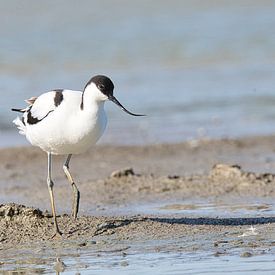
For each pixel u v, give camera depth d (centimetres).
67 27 2884
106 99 1015
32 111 1052
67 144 1038
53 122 1020
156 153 1677
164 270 884
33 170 1553
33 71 2412
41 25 2870
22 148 1738
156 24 2989
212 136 1817
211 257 928
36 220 1070
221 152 1664
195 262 911
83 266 907
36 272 891
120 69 2473
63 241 1006
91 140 1038
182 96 2184
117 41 2761
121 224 1070
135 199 1259
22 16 2966
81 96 1034
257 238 1002
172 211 1166
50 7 3059
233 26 2988
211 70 2492
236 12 3195
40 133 1038
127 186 1348
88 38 2762
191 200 1239
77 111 1020
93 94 1012
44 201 1272
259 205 1189
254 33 2886
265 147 1698
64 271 891
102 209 1193
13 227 1052
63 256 948
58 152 1068
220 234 1025
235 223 1080
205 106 2092
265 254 934
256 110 2055
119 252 958
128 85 2303
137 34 2847
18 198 1302
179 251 955
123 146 1747
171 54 2647
